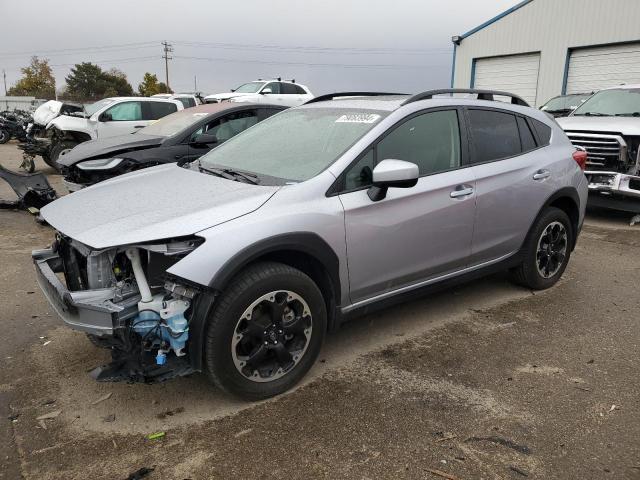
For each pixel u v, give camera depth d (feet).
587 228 25.02
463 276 13.73
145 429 9.51
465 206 12.91
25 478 8.29
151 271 9.49
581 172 16.42
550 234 15.84
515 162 14.37
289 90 61.26
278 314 10.05
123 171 22.67
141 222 9.50
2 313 14.23
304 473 8.43
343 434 9.37
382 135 11.68
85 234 9.41
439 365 11.80
